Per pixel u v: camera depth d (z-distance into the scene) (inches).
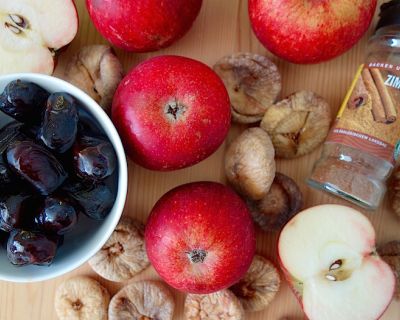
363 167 16.9
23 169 14.0
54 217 14.2
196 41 18.2
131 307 17.7
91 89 17.4
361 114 16.5
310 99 17.4
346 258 17.1
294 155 18.0
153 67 15.4
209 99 15.4
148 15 15.7
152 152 15.7
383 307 17.1
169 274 15.9
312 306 17.3
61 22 16.6
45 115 14.5
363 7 15.8
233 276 16.1
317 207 17.2
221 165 18.2
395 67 16.2
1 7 16.5
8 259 15.1
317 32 15.8
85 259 15.3
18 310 18.1
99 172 14.5
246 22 18.3
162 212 16.1
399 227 18.3
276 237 18.3
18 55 17.0
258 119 17.8
